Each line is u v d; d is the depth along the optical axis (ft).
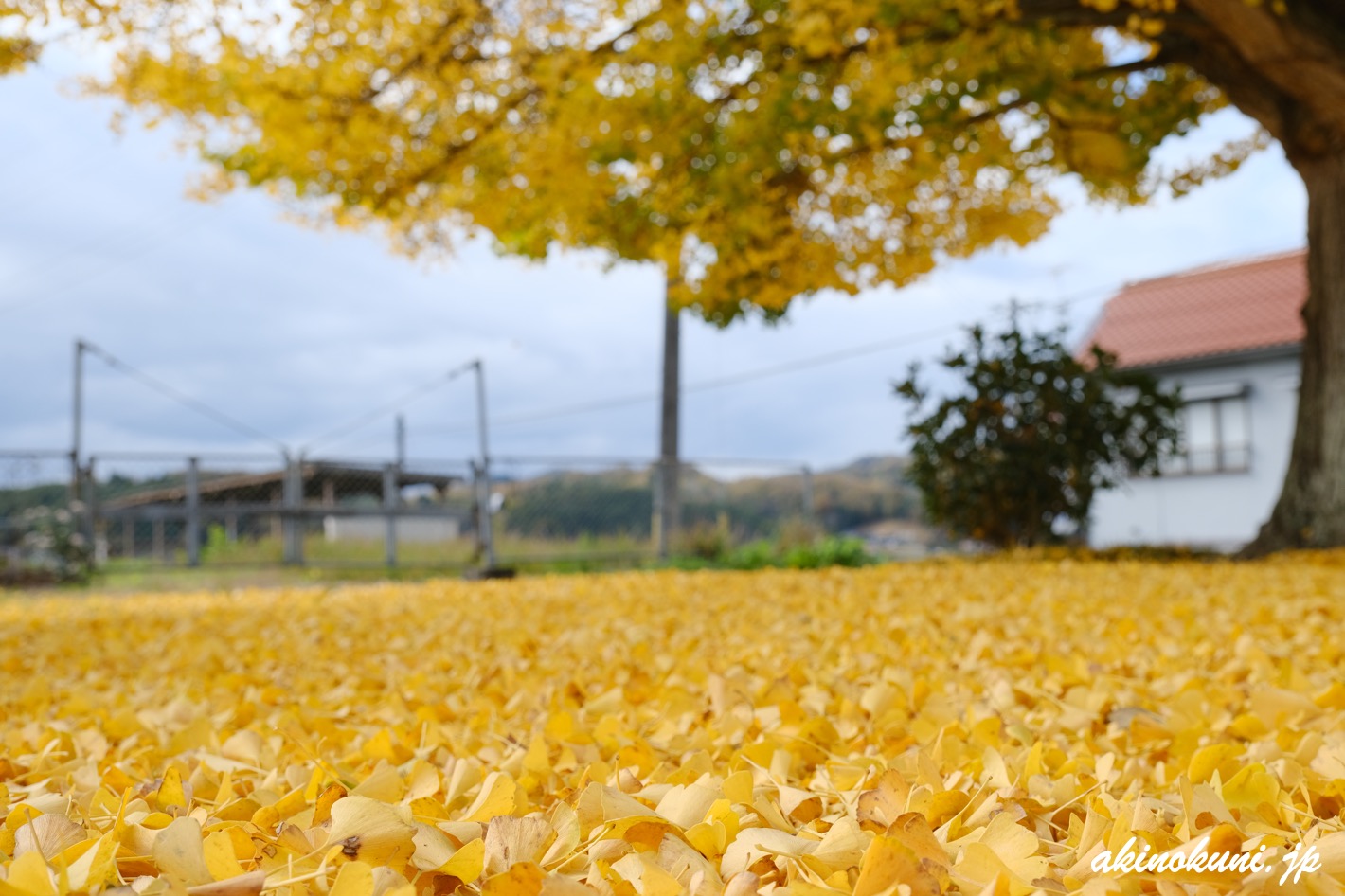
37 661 9.62
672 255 29.78
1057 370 28.32
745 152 23.95
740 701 5.35
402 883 2.37
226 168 26.05
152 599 20.44
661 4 21.72
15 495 34.63
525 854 2.66
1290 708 4.97
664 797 3.13
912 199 28.86
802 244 28.89
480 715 5.61
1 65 17.34
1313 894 2.29
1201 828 2.83
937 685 6.15
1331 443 23.49
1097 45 28.09
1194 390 53.31
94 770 4.17
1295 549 23.24
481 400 36.68
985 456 28.53
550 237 30.73
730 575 20.88
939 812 3.14
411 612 14.32
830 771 3.96
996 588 14.70
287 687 7.61
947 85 24.88
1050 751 4.22
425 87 23.88
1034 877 2.52
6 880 2.41
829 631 9.64
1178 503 54.03
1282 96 24.13
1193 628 8.76
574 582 20.71
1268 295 56.90
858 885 2.31
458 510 37.55
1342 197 23.58
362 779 4.21
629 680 6.72
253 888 2.27
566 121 23.63
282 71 22.12
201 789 3.85
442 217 28.17
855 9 20.99
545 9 22.57
